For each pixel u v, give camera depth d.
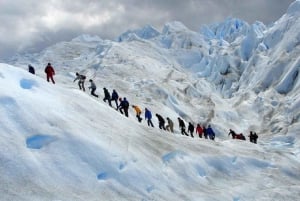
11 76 21.39
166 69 118.94
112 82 86.56
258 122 87.06
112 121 25.39
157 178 22.28
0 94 19.14
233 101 107.62
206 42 189.12
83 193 17.55
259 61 128.50
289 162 34.75
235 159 31.58
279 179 31.20
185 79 109.88
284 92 100.19
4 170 16.22
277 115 85.62
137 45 161.38
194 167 26.92
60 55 186.38
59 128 19.95
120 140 23.08
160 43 183.00
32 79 22.73
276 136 70.44
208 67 154.88
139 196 19.78
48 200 15.85
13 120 18.59
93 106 25.50
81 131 20.86
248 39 153.62
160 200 20.45
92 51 174.25
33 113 19.70
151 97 80.44
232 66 145.38
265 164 32.91
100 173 19.52
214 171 28.66
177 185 23.23
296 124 72.56
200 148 30.53
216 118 84.44
